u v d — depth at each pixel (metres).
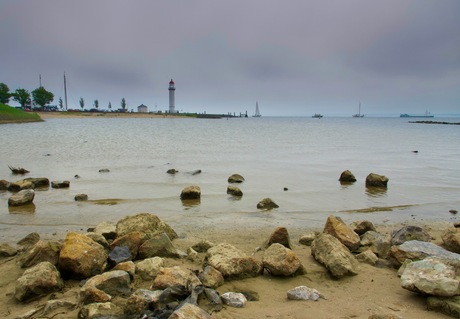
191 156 32.22
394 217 14.05
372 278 8.05
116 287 6.92
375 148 42.88
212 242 10.63
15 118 82.56
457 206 15.84
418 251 8.65
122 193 17.31
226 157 31.80
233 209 14.71
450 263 7.02
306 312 6.31
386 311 6.39
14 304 6.76
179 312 5.39
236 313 6.22
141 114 182.38
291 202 16.05
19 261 8.76
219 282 7.54
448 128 110.19
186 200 16.09
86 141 45.28
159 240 9.38
